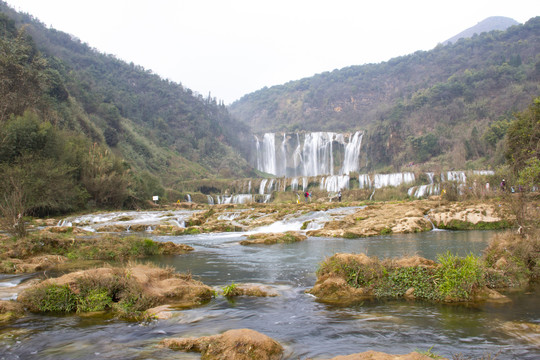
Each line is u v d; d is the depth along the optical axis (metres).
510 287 8.76
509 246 10.16
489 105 101.12
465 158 77.19
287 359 5.00
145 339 5.93
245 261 13.61
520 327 6.04
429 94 112.25
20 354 5.38
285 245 17.75
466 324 6.29
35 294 7.68
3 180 29.08
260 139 126.81
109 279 8.11
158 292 8.10
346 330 6.16
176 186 71.69
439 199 30.17
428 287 8.18
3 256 13.27
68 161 40.16
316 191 54.03
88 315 7.24
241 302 8.08
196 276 11.08
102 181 42.12
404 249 14.81
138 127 98.94
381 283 8.55
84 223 29.94
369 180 57.78
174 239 21.59
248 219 29.05
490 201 23.64
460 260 8.41
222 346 5.13
